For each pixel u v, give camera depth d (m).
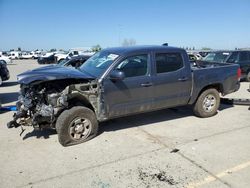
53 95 4.79
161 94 5.64
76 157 4.39
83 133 4.98
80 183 3.61
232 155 4.38
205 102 6.44
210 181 3.58
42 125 4.91
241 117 6.57
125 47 5.74
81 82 5.08
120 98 5.16
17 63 39.91
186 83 5.95
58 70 5.32
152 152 4.54
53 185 3.57
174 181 3.60
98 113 5.04
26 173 3.89
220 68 6.52
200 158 4.29
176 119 6.42
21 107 5.09
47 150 4.68
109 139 5.14
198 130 5.63
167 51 5.68
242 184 3.51
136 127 5.84
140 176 3.75
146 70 5.41
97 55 6.00
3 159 4.34
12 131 5.69
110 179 3.69
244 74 12.83
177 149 4.64
